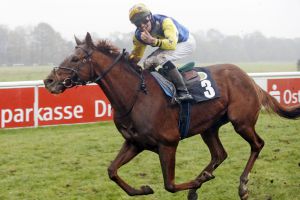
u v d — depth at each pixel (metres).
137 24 5.22
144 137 4.97
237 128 5.64
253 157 5.79
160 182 6.62
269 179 6.56
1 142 9.05
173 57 5.28
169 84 5.14
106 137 9.42
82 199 6.00
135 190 5.16
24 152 8.27
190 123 5.29
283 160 7.50
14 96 10.20
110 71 5.03
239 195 5.59
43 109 10.50
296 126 10.29
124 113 5.02
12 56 47.12
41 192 6.25
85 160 7.75
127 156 5.13
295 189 6.15
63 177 6.86
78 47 5.02
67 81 4.93
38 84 10.41
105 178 6.81
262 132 9.66
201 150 8.28
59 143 8.92
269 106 6.03
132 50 5.47
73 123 10.79
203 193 6.12
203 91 5.37
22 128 10.33
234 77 5.70
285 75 12.50
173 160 5.04
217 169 7.10
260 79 12.22
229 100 5.59
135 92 5.00
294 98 12.69
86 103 10.91
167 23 5.21
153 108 4.96
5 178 6.84
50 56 46.84
